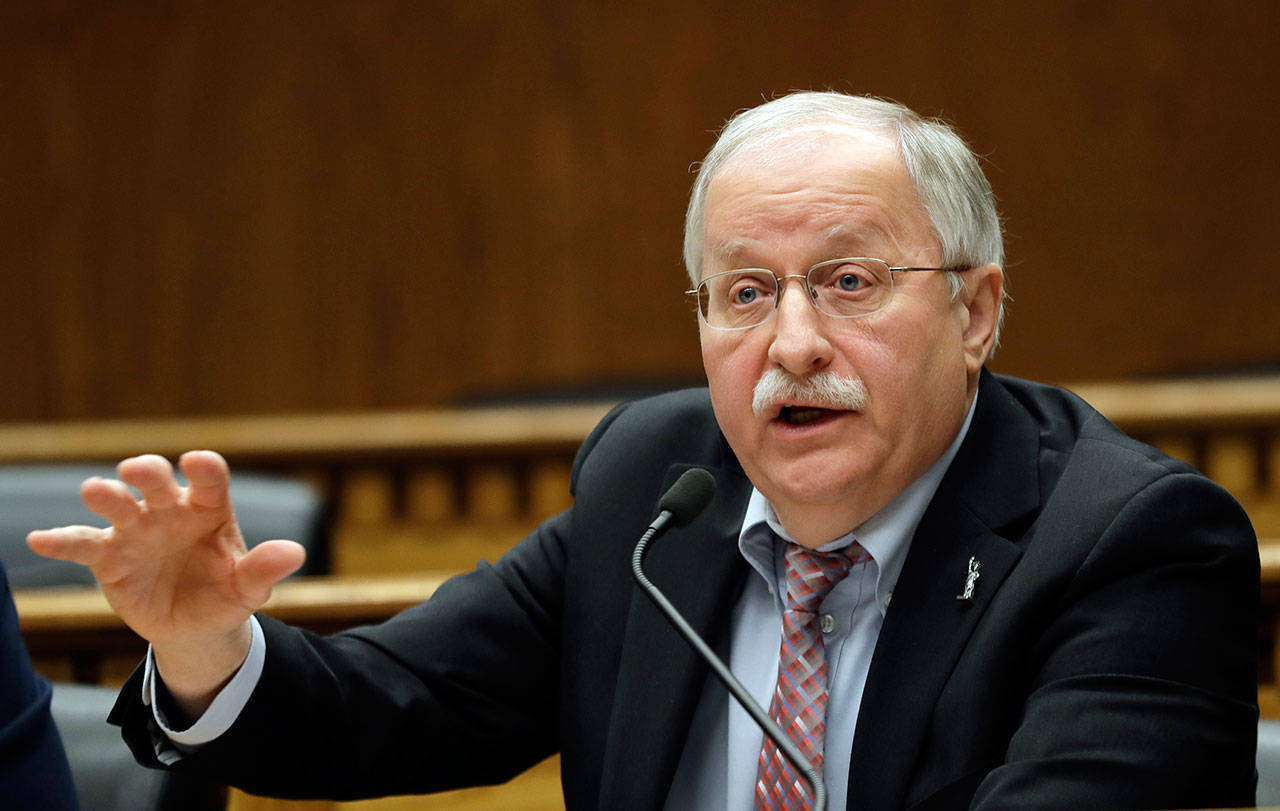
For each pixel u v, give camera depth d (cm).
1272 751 585
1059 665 497
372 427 1520
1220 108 2344
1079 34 2339
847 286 521
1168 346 2373
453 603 618
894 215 525
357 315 2395
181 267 2378
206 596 496
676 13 2353
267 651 540
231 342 2392
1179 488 512
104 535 479
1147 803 462
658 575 586
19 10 2330
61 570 956
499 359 2405
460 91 2367
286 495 962
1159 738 473
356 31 2353
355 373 2402
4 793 522
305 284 2389
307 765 557
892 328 518
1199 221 2359
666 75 2364
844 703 540
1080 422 581
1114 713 477
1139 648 489
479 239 2392
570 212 2386
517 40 2362
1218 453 1465
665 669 562
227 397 2397
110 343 2384
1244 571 514
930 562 536
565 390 1942
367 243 2386
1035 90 2350
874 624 548
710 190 550
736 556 579
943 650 518
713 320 543
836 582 551
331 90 2361
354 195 2378
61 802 542
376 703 572
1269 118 2342
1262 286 2362
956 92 2352
